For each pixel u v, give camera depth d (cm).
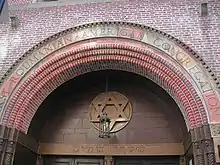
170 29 983
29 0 1150
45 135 1155
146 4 1040
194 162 848
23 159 999
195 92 890
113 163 1090
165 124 1127
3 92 970
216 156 795
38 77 996
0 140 902
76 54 1004
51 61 1002
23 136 973
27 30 1059
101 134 1067
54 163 1122
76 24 1038
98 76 1184
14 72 997
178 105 976
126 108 1159
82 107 1188
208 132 834
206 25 980
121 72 1151
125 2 1053
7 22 1089
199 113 869
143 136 1110
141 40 979
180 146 1078
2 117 937
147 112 1150
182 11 1013
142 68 981
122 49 985
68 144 1126
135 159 1105
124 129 1127
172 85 927
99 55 1001
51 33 1037
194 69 917
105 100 1175
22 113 966
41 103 1045
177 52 947
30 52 1017
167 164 1088
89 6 1066
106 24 1021
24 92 980
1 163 888
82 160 1119
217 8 1008
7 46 1040
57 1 1097
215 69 909
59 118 1183
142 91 1188
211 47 942
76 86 1203
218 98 872
